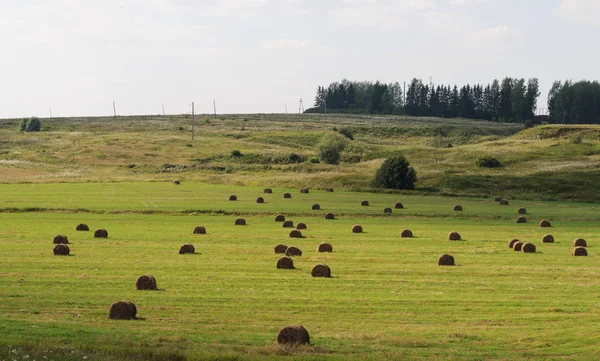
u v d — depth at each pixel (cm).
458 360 2981
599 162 16688
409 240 7462
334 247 6788
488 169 16312
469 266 5647
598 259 6131
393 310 4000
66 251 6078
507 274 5272
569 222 9594
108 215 9638
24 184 13962
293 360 2845
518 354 3105
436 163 17650
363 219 9719
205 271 5262
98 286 4588
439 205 11556
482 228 8800
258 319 3741
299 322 3691
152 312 3856
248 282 4809
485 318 3816
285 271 5297
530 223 9469
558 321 3750
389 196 13088
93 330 3347
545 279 5066
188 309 3941
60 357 2738
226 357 2841
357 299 4272
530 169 16125
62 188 13200
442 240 7481
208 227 8512
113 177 15950
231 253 6284
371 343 3253
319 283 4800
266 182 14762
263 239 7388
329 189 13912
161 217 9525
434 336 3412
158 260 5812
